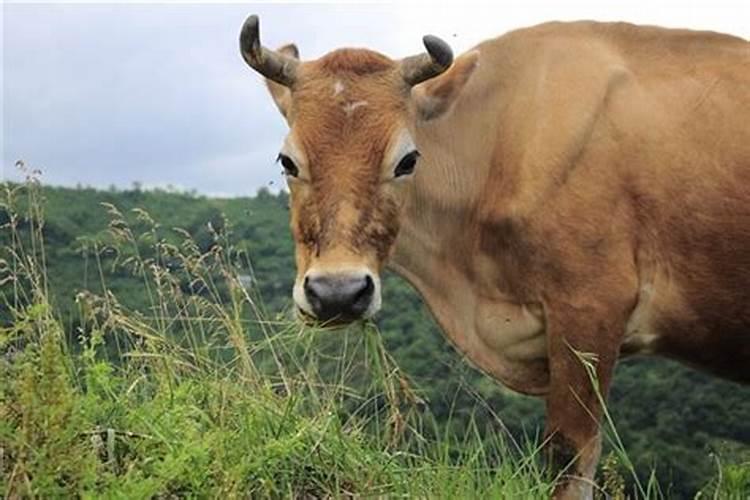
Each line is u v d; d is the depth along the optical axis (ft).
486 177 20.80
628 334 20.39
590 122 20.02
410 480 17.49
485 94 21.08
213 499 15.37
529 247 19.93
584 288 19.69
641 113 20.13
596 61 20.67
